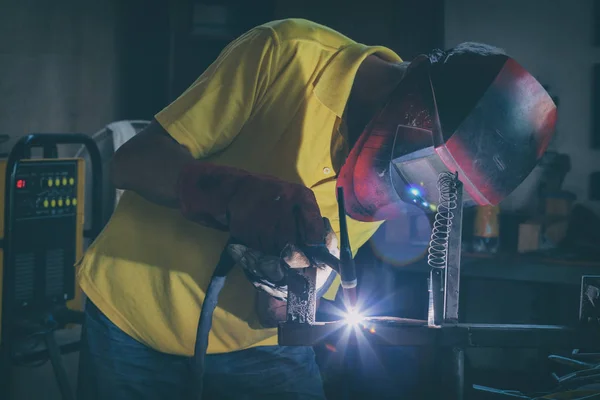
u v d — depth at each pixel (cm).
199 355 126
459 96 109
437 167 115
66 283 309
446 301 109
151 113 448
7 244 266
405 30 414
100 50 430
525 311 325
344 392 280
